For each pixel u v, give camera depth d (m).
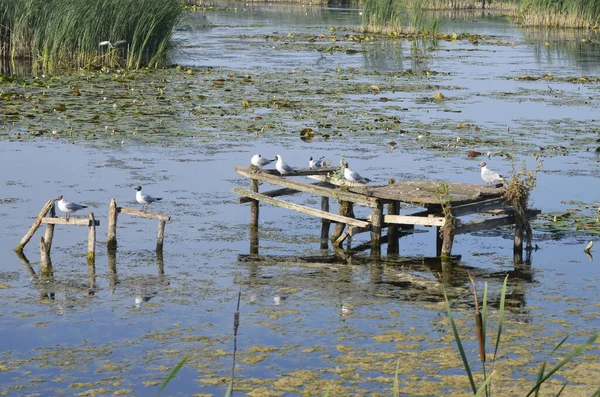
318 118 25.58
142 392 9.12
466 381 9.51
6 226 15.11
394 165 19.88
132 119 24.81
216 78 32.88
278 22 61.34
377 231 14.42
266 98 28.69
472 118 26.17
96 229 15.19
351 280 12.95
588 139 23.28
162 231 14.09
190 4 77.00
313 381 9.45
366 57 41.75
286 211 16.91
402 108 27.59
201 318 11.26
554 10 58.91
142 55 36.06
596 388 9.38
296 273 13.23
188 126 24.05
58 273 12.96
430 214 14.73
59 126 23.56
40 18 34.84
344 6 80.69
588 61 41.81
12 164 19.39
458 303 11.95
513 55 44.06
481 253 14.49
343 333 10.80
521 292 12.48
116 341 10.46
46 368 9.67
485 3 78.12
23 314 11.26
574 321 11.34
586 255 14.25
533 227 15.69
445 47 47.31
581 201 17.30
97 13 34.78
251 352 10.19
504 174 19.22
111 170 19.11
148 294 12.12
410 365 9.90
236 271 13.26
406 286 12.70
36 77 31.39
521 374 9.71
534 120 26.00
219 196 17.45
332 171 16.30
